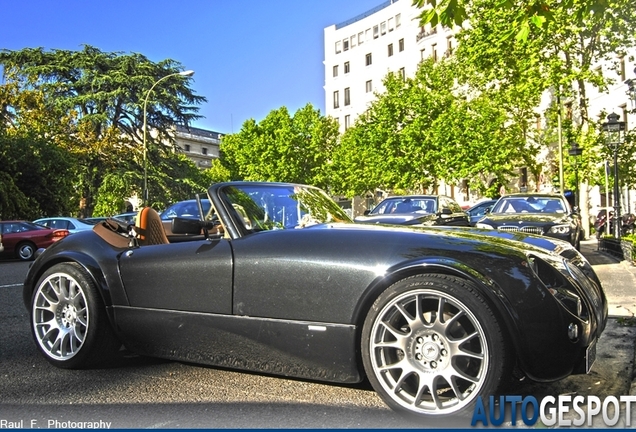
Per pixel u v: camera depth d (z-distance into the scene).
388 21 59.28
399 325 3.13
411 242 3.16
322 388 3.56
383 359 3.06
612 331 5.09
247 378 3.78
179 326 3.66
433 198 13.54
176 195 39.91
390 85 39.06
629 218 23.19
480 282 2.87
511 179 42.47
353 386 3.58
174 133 42.31
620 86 30.47
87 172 37.31
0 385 3.71
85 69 39.28
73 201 33.19
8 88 34.47
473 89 36.78
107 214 36.38
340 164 48.78
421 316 2.99
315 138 49.34
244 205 3.83
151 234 4.23
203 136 98.50
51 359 4.11
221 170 61.38
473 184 35.66
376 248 3.18
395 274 3.05
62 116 37.47
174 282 3.69
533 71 25.12
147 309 3.79
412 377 3.14
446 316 3.00
